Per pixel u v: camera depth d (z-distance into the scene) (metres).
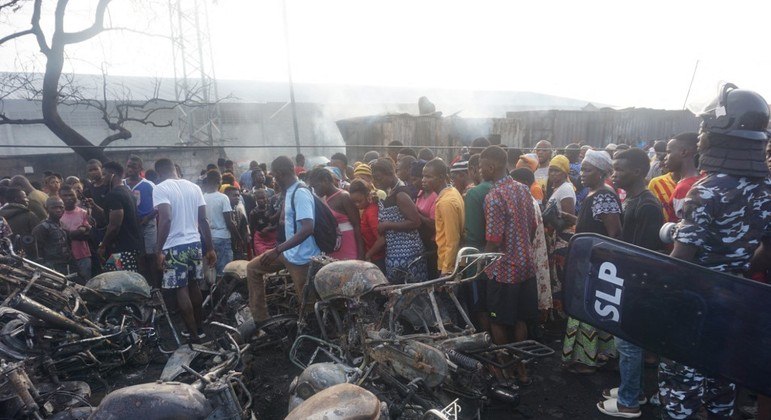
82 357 3.85
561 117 17.58
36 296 3.77
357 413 2.01
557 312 4.85
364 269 3.30
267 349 4.69
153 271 6.14
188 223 4.74
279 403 3.77
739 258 2.08
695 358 1.26
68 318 3.72
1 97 11.52
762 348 1.14
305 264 4.14
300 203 4.02
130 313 4.45
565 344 4.08
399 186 4.36
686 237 2.08
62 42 10.72
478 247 3.79
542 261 4.29
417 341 2.88
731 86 2.01
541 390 3.83
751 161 2.00
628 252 1.40
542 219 4.45
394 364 2.89
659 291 1.33
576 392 3.79
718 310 1.21
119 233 5.48
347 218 4.58
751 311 1.15
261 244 6.43
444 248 3.92
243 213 7.06
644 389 3.79
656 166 7.78
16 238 5.32
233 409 2.57
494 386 3.30
